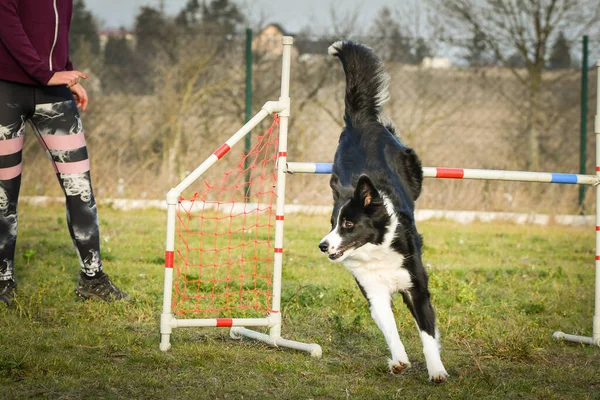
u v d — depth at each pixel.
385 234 4.73
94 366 4.34
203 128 14.23
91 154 13.84
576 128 14.61
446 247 9.81
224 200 13.40
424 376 4.48
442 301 6.42
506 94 14.89
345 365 4.61
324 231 10.84
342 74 14.25
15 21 5.39
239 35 14.24
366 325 5.66
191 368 4.43
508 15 14.90
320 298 6.28
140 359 4.50
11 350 4.53
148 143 14.20
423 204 13.85
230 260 8.26
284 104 5.25
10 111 5.66
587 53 13.10
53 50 5.79
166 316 4.77
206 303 6.23
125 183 13.90
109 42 14.82
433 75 14.70
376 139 5.62
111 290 6.10
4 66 5.58
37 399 3.75
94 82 14.77
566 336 5.40
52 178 13.64
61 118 5.88
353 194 4.96
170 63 14.55
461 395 4.06
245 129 5.18
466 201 13.66
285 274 7.46
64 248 8.64
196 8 17.14
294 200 13.47
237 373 4.37
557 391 4.24
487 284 7.41
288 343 4.95
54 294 6.16
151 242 9.30
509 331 5.54
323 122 14.25
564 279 7.78
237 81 14.30
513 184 13.90
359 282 4.91
